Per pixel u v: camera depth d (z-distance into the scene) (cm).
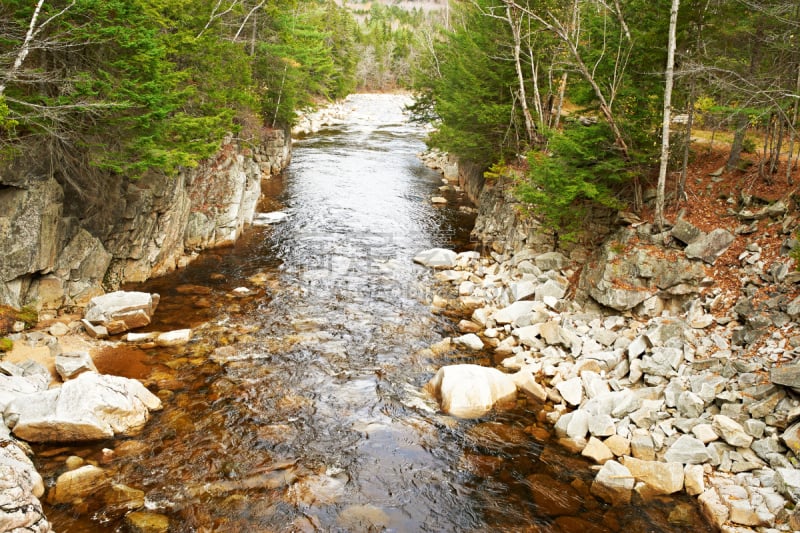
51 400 1121
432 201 3331
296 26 4244
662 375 1323
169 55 2181
